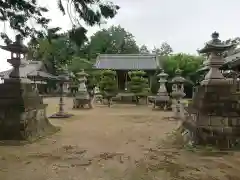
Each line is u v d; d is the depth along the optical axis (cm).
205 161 430
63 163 418
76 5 387
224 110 529
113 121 978
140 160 437
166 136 664
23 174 365
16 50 624
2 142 564
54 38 475
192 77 2627
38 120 688
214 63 558
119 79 2206
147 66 2167
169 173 370
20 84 619
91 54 3584
